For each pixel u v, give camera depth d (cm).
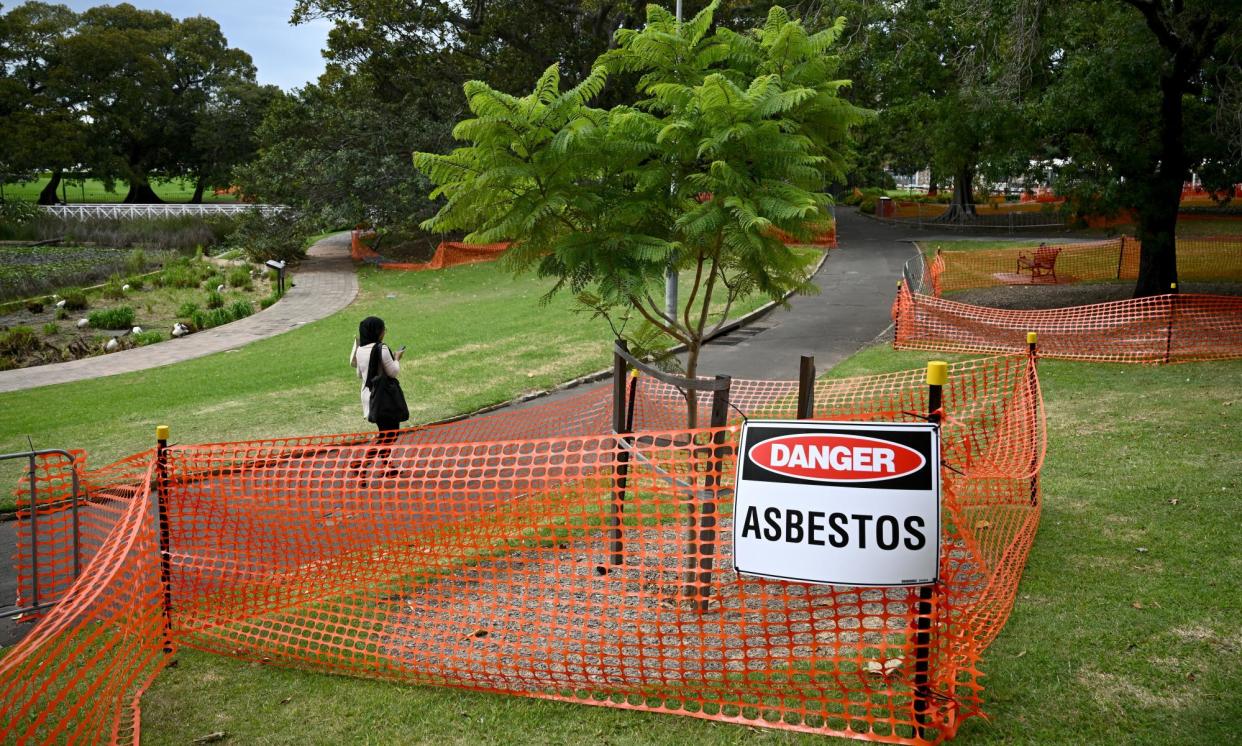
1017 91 1576
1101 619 490
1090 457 780
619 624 499
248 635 516
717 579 528
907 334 1441
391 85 3919
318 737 422
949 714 392
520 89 3688
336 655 493
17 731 427
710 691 432
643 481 636
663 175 485
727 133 445
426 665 475
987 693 425
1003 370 1138
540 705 438
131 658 490
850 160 602
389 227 3550
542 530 637
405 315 2241
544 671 453
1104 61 1487
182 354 1844
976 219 4053
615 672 452
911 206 4888
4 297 2642
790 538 381
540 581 550
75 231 4250
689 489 481
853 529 372
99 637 531
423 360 1514
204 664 498
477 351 1576
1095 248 2570
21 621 581
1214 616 486
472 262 3306
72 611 415
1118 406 949
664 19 538
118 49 6238
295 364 1597
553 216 496
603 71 467
